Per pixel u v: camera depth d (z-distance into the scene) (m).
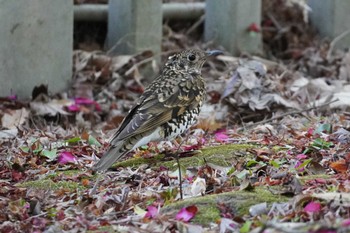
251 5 18.44
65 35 16.12
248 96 15.33
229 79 16.08
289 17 19.86
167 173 10.68
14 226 9.09
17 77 15.54
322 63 18.34
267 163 10.76
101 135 13.76
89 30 18.42
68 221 9.20
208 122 14.26
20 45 15.49
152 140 11.14
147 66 17.45
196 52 11.89
